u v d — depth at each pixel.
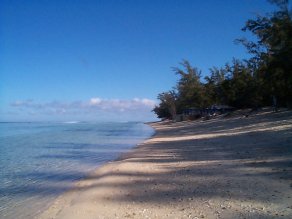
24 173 21.20
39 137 62.84
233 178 13.54
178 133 50.66
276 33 31.92
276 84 37.81
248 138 27.91
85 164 24.53
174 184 13.79
